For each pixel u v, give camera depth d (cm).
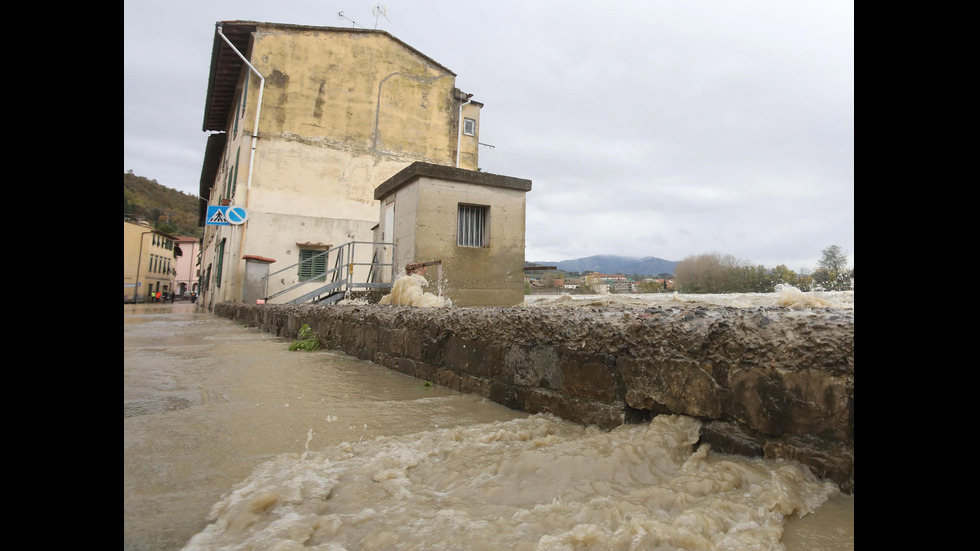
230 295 1614
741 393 196
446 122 1992
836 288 851
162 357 579
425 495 180
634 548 136
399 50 1908
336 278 1292
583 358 268
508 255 952
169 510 168
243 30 1689
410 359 454
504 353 332
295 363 535
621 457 195
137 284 5203
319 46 1770
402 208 956
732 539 138
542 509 163
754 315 206
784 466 176
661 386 227
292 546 140
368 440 248
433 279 874
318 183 1734
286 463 212
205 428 271
